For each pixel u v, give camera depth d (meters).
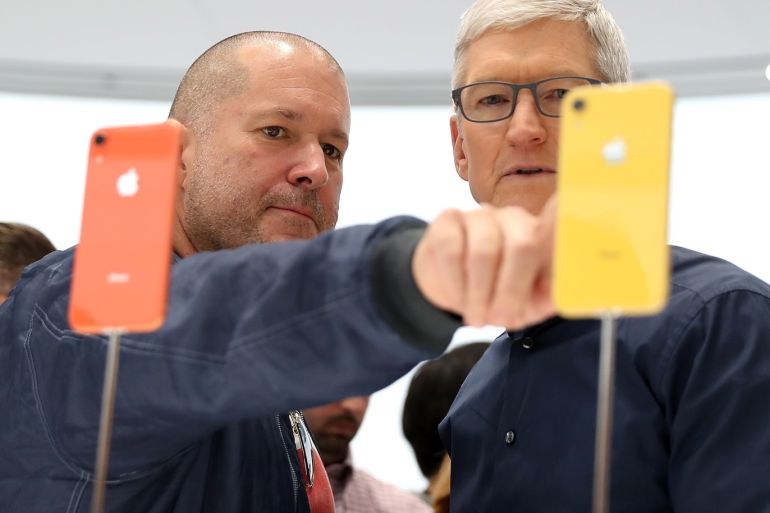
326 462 4.77
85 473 2.16
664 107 1.40
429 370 4.79
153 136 1.59
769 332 2.34
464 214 1.56
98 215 1.59
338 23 7.27
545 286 1.53
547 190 2.66
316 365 1.77
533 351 2.62
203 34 7.37
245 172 2.79
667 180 1.39
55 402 2.14
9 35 7.37
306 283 1.77
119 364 1.93
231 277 1.87
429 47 7.39
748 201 7.17
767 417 2.26
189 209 2.86
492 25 2.72
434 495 3.62
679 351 2.37
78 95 7.67
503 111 2.71
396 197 7.72
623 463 2.39
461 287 1.53
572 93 1.43
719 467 2.26
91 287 1.57
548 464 2.50
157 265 1.55
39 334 2.22
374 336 1.71
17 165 7.62
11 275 4.25
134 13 7.20
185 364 1.84
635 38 7.15
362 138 7.77
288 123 2.80
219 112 2.83
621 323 2.46
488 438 2.68
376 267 1.70
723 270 2.47
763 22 6.84
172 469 2.27
